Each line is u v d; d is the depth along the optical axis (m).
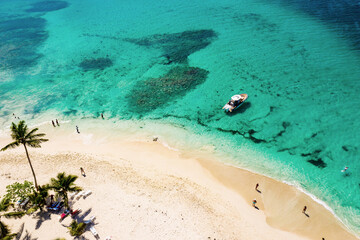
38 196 27.53
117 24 86.56
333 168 32.72
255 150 36.41
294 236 25.81
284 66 53.03
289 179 31.94
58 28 89.38
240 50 60.72
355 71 49.31
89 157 36.09
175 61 59.88
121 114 45.78
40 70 62.84
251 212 28.14
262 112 42.41
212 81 51.25
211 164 34.72
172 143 38.75
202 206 28.45
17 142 26.42
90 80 56.62
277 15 77.62
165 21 83.50
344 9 77.50
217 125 41.22
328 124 38.81
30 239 25.25
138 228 25.95
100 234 25.44
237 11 84.25
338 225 26.67
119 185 31.16
